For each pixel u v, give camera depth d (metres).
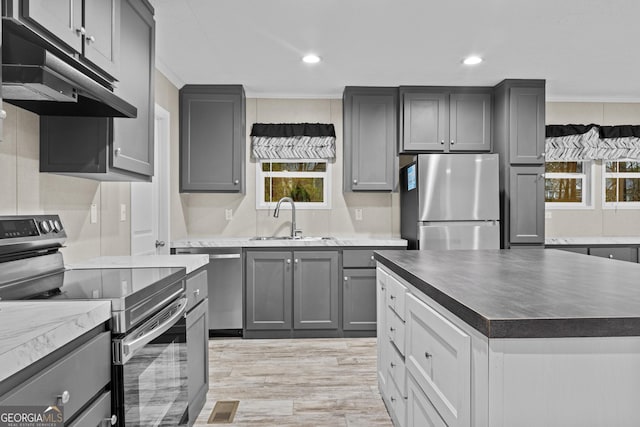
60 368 1.00
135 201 3.12
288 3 2.50
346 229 4.47
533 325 0.99
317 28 2.85
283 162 4.54
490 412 1.00
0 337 0.92
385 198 4.49
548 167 4.73
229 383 2.88
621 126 4.56
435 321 1.37
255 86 4.12
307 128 4.36
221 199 4.41
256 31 2.88
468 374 1.11
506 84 3.93
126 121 2.10
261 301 3.90
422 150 4.11
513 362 1.00
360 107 4.16
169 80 3.73
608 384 1.00
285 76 3.83
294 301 3.91
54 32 1.41
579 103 4.61
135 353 1.35
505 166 3.95
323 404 2.56
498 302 1.16
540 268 1.84
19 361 0.86
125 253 2.88
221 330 3.95
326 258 3.93
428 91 4.12
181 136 4.00
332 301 3.93
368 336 3.96
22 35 1.35
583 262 2.05
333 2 2.49
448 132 4.12
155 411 1.53
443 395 1.30
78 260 2.25
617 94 4.46
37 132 1.92
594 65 3.57
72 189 2.20
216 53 3.27
